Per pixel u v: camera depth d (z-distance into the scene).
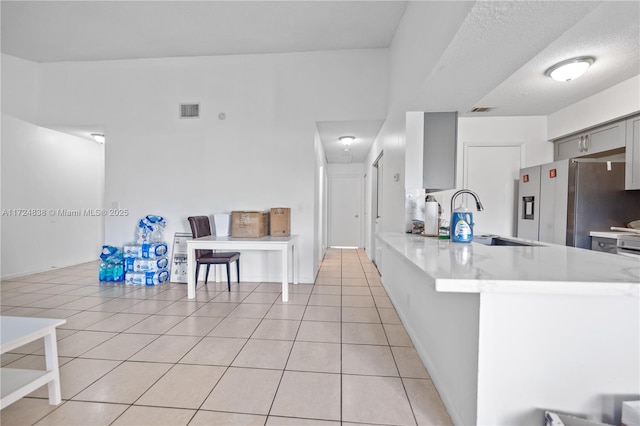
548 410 1.22
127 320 2.79
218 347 2.27
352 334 2.52
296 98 4.11
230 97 4.18
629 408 1.12
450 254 1.68
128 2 3.04
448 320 1.61
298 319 2.84
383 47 3.95
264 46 3.92
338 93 4.07
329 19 3.29
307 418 1.53
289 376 1.90
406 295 2.64
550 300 1.21
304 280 4.19
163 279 4.17
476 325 1.26
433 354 1.88
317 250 4.65
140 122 4.27
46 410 1.58
